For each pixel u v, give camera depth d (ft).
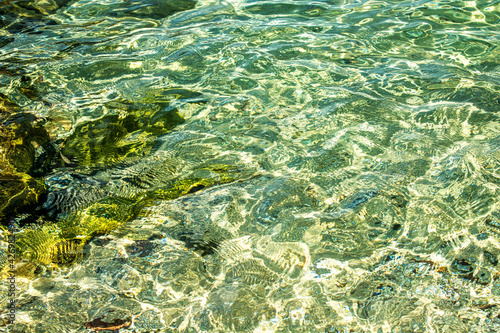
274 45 12.79
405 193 7.30
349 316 5.37
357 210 7.05
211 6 16.02
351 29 13.48
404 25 13.46
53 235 6.72
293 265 6.17
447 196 7.15
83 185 7.82
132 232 6.86
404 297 5.58
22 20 15.11
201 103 10.32
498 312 5.27
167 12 15.70
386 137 8.73
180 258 6.38
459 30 12.89
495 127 8.68
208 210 7.27
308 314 5.43
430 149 8.25
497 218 6.65
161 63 12.17
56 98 10.56
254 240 6.64
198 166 8.35
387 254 6.23
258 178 7.95
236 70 11.64
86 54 12.76
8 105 10.08
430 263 6.03
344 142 8.69
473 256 6.07
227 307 5.57
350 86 10.59
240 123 9.57
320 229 6.75
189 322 5.41
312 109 9.86
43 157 8.49
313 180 7.79
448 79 10.52
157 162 8.48
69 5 16.39
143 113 10.02
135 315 5.52
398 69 11.17
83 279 6.06
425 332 5.09
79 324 5.41
